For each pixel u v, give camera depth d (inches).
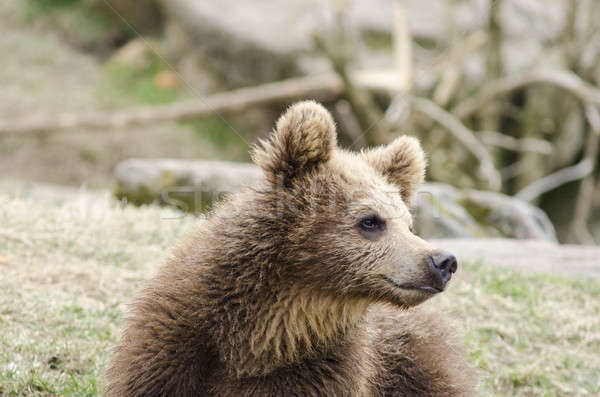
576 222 992.9
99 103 1147.9
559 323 390.3
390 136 874.8
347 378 246.7
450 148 943.0
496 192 864.3
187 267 242.7
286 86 941.8
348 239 239.3
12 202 446.3
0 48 1243.2
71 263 387.2
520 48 1018.1
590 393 339.0
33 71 1206.9
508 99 1004.6
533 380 343.0
